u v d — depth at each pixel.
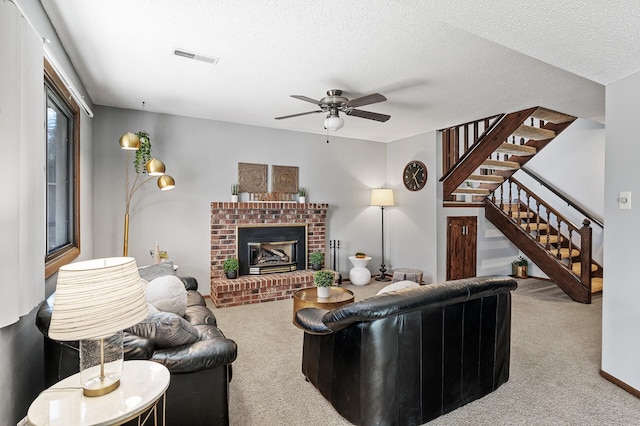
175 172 4.71
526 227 5.81
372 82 3.46
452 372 2.15
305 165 5.71
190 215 4.80
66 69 2.83
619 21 1.80
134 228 4.46
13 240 1.51
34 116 1.80
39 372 2.16
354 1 2.12
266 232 5.23
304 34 2.53
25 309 1.68
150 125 4.55
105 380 1.37
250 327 3.68
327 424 2.03
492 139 4.72
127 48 2.76
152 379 1.44
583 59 2.23
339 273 5.66
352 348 1.97
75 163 3.20
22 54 1.65
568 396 2.34
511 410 2.17
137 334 1.74
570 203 5.80
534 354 3.01
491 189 6.05
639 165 2.36
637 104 2.38
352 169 6.19
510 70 3.13
